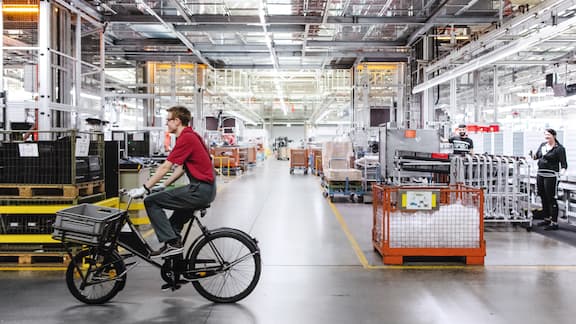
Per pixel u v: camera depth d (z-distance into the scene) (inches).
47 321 151.6
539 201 386.0
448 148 405.7
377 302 170.7
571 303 169.3
